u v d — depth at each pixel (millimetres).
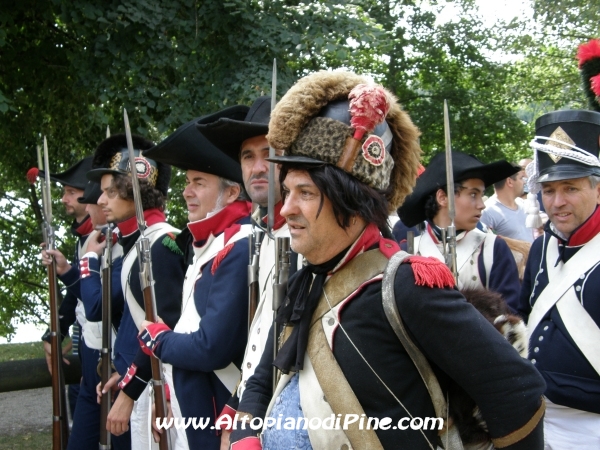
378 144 1495
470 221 3381
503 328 1650
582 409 2521
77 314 4234
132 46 6324
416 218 3596
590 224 2596
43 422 5742
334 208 1492
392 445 1450
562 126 2602
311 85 1534
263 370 1872
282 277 1874
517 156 16234
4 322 8391
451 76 16328
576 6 13867
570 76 14531
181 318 2695
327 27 6621
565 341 2572
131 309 3141
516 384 1406
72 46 6898
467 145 16000
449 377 1533
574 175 2539
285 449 1534
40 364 4441
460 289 1744
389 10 15250
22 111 7406
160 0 6281
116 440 3381
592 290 2545
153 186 3316
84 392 3629
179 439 2621
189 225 2723
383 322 1463
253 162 2424
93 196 3883
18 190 8281
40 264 8266
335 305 1516
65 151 7875
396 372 1459
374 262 1521
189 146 2674
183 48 6410
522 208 5602
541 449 1465
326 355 1496
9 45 6754
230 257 2479
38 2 6473
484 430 1577
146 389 2996
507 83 16062
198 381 2568
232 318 2400
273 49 6359
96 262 3652
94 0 6195
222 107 6457
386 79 15906
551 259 2746
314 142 1500
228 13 6422
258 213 2461
